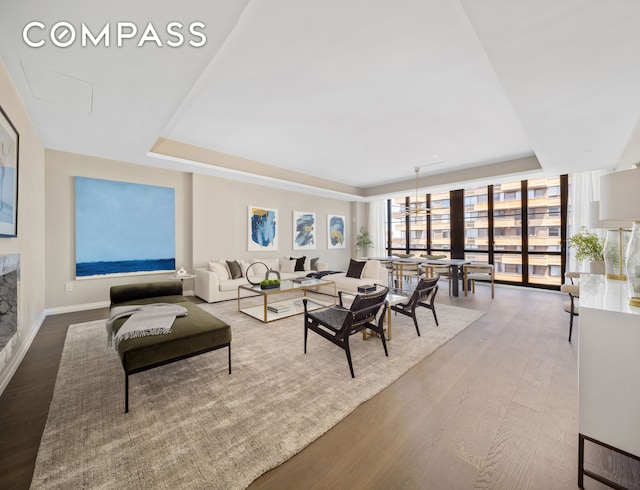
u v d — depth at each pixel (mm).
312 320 2764
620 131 3324
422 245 8250
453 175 6570
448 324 3674
